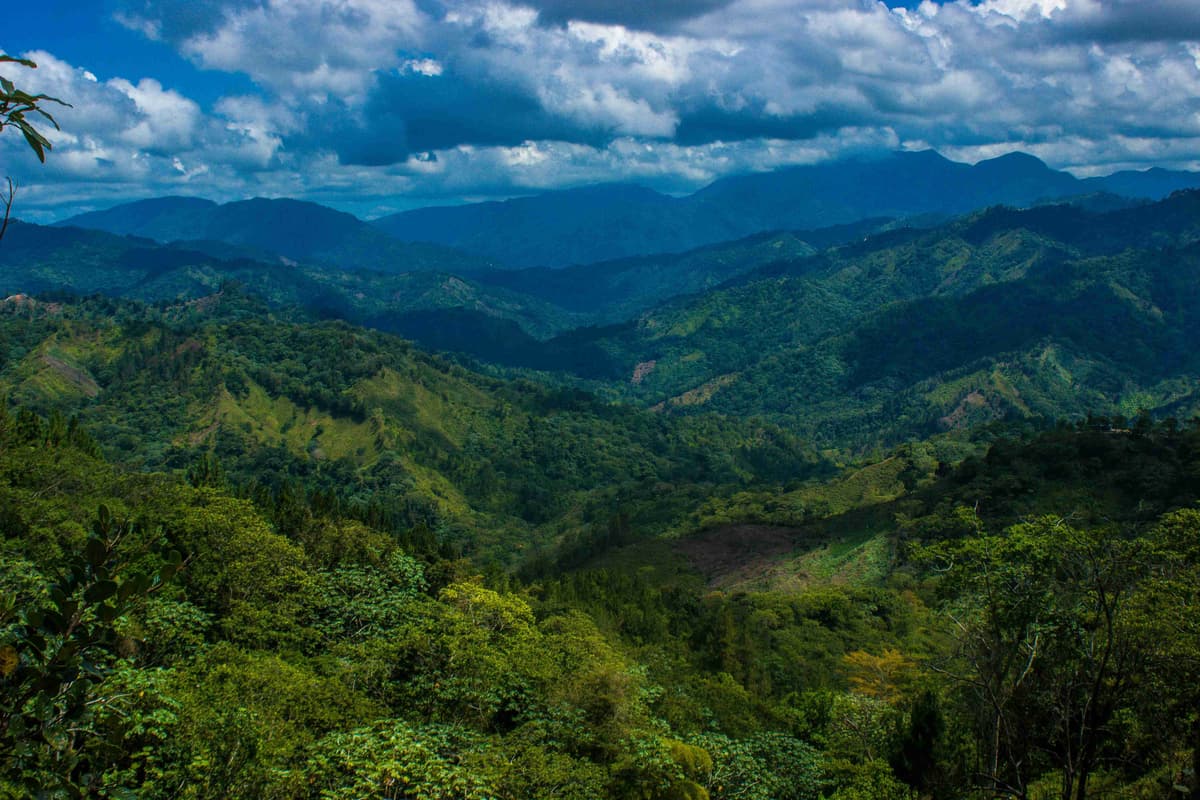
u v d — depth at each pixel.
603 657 40.34
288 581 37.84
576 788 26.05
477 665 32.88
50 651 5.05
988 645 21.61
